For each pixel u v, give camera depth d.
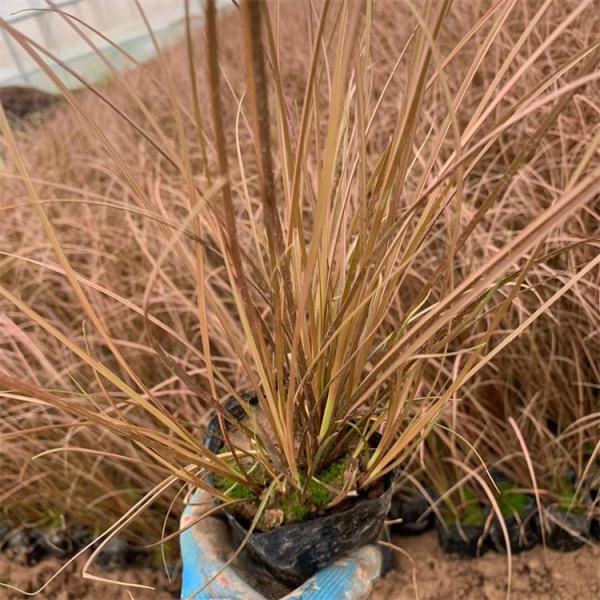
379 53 1.58
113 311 1.06
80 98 2.47
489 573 0.89
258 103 0.29
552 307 0.91
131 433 0.46
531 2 1.29
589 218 0.96
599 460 0.92
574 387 0.93
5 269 1.26
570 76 1.03
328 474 0.50
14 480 1.05
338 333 0.45
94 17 3.60
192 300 1.12
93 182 1.64
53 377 0.88
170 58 2.02
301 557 0.49
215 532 0.57
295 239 0.47
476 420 0.91
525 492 0.90
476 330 0.91
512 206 1.03
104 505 1.01
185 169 0.39
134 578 1.01
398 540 0.96
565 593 0.84
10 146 0.38
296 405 0.50
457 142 0.35
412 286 0.98
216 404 0.46
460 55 1.38
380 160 0.46
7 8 2.50
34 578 1.04
